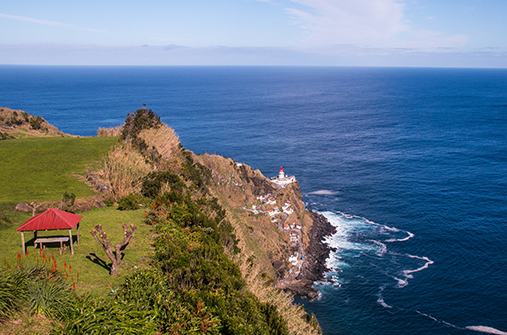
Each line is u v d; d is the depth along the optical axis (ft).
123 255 63.00
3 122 177.47
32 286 41.91
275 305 70.54
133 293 48.47
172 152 171.12
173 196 99.71
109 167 109.29
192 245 69.67
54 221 56.44
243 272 77.46
